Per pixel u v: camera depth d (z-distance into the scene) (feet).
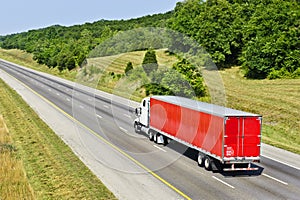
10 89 179.22
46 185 52.44
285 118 103.65
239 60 200.34
